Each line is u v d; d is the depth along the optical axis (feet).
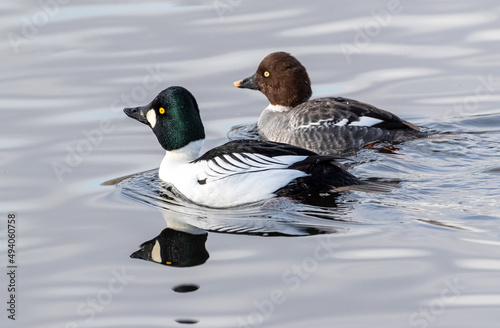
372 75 64.44
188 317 30.99
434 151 50.93
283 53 60.08
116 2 78.84
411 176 46.50
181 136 46.52
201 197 43.75
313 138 54.24
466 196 42.65
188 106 46.52
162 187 46.16
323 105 55.16
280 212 41.29
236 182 42.91
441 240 36.68
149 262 35.91
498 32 69.82
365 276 33.37
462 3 76.33
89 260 36.40
